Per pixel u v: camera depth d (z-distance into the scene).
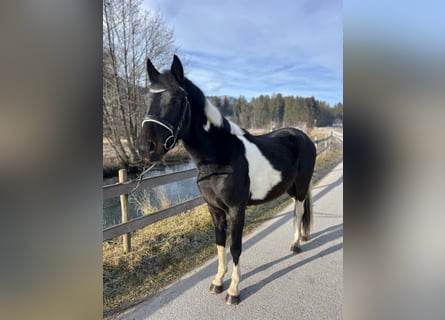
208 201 2.14
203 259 2.72
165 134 1.76
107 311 1.93
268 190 2.42
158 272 2.45
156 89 1.79
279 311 1.92
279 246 2.99
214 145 2.02
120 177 2.59
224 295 2.12
